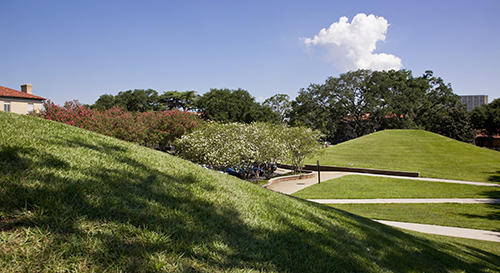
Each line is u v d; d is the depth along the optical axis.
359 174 24.72
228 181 6.45
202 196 4.53
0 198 2.77
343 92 57.84
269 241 3.73
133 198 3.60
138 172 4.68
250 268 2.95
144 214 3.31
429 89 62.56
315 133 24.19
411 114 57.94
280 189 18.58
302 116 62.97
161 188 4.29
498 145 67.88
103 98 78.50
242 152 16.16
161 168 5.41
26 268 2.13
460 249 7.39
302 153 23.30
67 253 2.37
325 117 62.97
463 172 24.73
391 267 4.29
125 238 2.77
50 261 2.25
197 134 17.45
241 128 18.30
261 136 18.50
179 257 2.70
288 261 3.37
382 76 56.00
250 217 4.32
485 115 60.19
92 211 3.02
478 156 28.95
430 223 11.70
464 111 58.78
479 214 13.27
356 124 62.59
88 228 2.75
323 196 16.61
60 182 3.39
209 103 63.84
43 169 3.62
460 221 12.09
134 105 76.38
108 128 20.09
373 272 3.87
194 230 3.32
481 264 6.22
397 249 5.24
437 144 33.78
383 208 14.22
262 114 65.31
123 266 2.39
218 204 4.41
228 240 3.38
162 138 27.23
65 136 5.64
